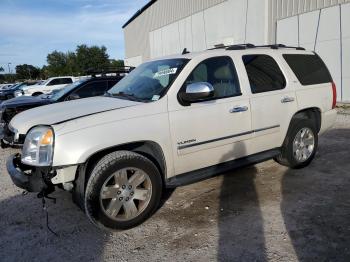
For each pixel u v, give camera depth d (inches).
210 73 164.2
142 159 140.9
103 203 135.1
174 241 132.2
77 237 138.5
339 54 486.0
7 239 138.8
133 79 181.2
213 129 159.8
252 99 174.1
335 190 174.2
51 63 2925.7
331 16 488.1
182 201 168.4
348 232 131.9
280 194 171.9
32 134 132.0
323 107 213.5
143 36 1259.8
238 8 680.4
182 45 943.7
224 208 158.7
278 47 204.7
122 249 128.6
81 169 133.0
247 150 177.3
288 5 556.1
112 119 135.6
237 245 126.7
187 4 888.3
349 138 285.9
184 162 154.8
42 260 123.2
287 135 197.3
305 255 118.2
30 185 130.1
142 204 144.6
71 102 179.0
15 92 988.6
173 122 147.9
